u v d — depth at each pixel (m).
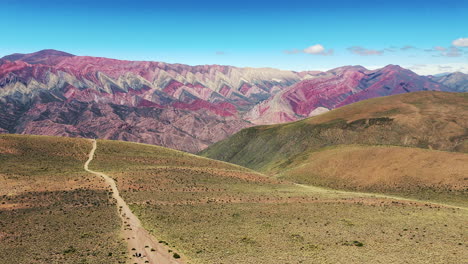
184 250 46.47
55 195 70.56
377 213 66.19
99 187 78.06
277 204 73.81
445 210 68.69
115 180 84.31
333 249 46.81
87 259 42.97
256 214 65.69
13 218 57.84
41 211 61.75
